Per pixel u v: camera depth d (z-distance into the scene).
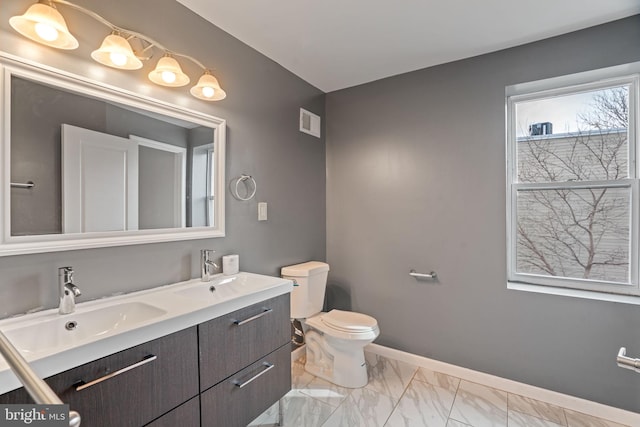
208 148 1.82
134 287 1.48
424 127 2.44
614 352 1.82
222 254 1.91
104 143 1.38
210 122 1.83
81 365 0.92
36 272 1.18
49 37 1.14
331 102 2.90
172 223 1.64
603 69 1.88
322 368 2.28
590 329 1.88
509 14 1.78
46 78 1.20
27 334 1.07
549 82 2.07
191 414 1.23
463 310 2.29
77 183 1.29
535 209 2.23
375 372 2.36
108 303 1.32
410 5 1.70
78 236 1.29
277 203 2.35
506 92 2.21
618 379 1.81
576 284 2.09
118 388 1.00
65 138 1.26
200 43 1.79
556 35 1.99
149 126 1.55
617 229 1.98
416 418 1.83
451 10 1.75
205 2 1.68
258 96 2.18
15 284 1.13
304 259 2.63
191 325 1.23
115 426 0.99
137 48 1.48
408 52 2.20
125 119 1.45
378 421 1.80
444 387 2.16
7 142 1.11
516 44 2.09
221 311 1.35
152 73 1.47
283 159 2.41
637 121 1.93
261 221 2.21
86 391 0.92
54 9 1.07
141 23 1.51
